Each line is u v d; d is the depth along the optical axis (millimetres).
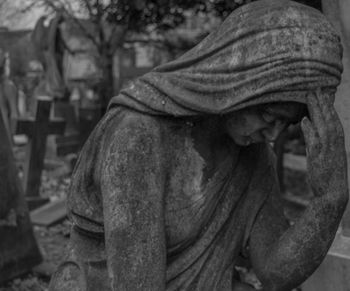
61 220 5891
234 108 1287
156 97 1378
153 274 1335
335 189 1310
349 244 2566
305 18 1249
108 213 1344
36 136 6496
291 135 8375
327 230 1349
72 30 9898
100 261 1517
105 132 1444
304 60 1218
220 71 1301
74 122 8562
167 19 6520
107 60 8602
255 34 1255
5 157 4160
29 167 6469
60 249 4980
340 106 2533
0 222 4078
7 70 11234
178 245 1466
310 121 1297
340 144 1294
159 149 1387
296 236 1405
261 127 1355
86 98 10375
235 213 1558
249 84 1256
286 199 6555
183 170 1448
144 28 7148
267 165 1595
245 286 1726
